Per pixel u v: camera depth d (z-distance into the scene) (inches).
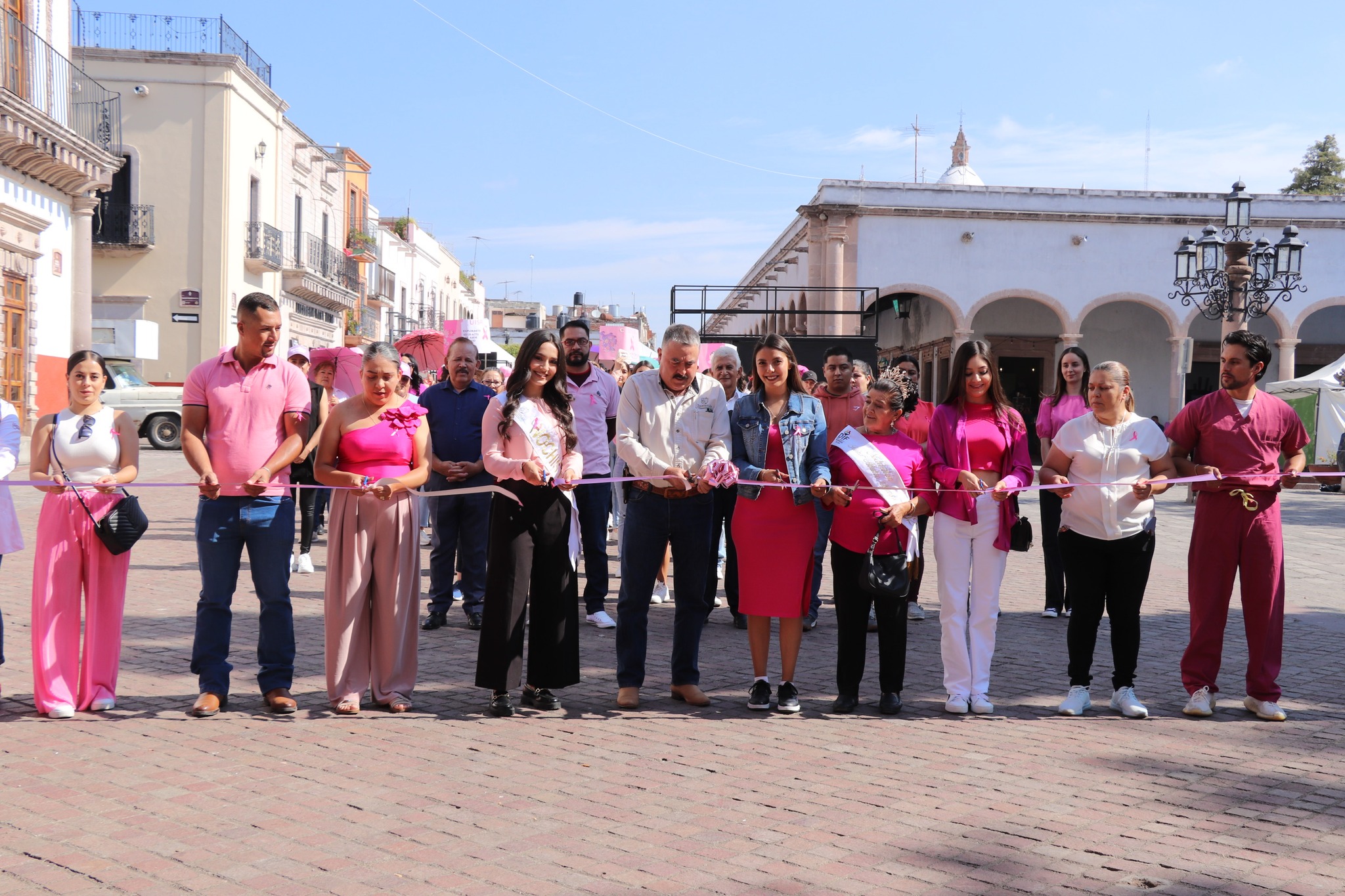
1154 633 317.1
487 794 173.8
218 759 188.5
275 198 1332.4
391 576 224.8
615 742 204.7
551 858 148.6
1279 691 229.5
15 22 800.3
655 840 155.8
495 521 224.2
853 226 1105.4
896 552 227.1
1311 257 1141.1
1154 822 166.1
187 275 1183.6
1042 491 337.7
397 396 230.7
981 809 170.4
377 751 195.5
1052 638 309.4
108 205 1167.6
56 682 213.6
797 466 228.4
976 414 235.6
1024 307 1261.1
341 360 390.6
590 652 285.6
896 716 227.1
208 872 142.3
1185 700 243.3
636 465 228.7
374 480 222.8
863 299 1052.5
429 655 278.2
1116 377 229.5
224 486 217.5
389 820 161.5
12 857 145.7
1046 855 152.6
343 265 1614.2
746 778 183.9
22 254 822.5
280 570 222.1
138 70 1163.3
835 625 331.9
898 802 172.9
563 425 229.6
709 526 234.2
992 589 231.3
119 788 173.3
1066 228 1124.5
